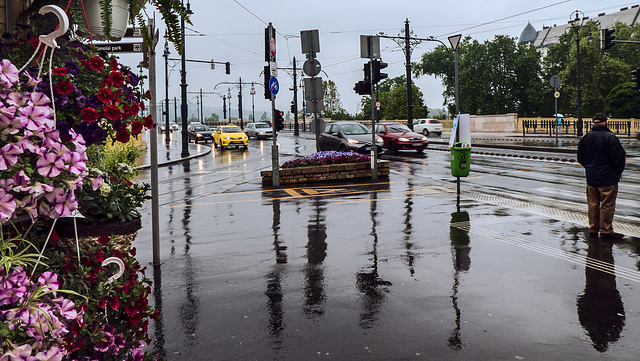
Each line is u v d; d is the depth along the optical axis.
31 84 2.07
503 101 74.06
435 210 10.20
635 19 123.69
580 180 14.66
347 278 5.91
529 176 15.81
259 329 4.49
